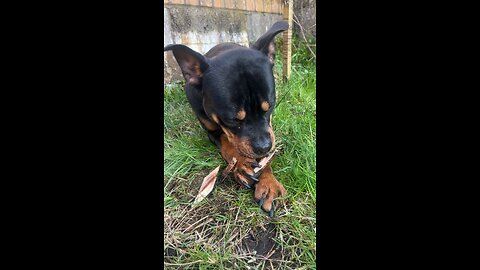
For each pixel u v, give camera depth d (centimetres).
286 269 45
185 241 48
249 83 54
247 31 117
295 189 54
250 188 55
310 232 48
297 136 64
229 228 49
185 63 57
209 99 56
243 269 45
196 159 60
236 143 55
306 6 114
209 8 100
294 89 84
